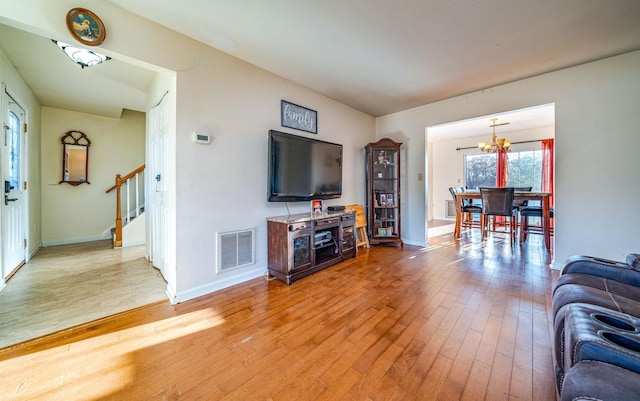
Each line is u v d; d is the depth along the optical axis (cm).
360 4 186
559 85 295
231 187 259
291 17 200
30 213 351
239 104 264
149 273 287
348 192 427
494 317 193
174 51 217
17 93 297
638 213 258
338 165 380
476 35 226
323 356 150
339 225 332
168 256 245
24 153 326
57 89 346
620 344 83
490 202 437
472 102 365
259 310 206
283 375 135
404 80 321
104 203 482
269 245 285
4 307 208
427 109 417
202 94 235
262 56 261
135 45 196
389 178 444
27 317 192
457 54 258
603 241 274
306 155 325
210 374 136
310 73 300
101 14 182
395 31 219
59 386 127
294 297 230
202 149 236
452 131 619
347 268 313
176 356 150
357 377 133
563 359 109
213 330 177
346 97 382
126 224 460
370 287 253
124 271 294
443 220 734
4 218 259
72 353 152
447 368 139
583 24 210
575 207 288
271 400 119
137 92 352
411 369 139
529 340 164
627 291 136
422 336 169
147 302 219
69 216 447
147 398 120
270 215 298
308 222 283
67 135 441
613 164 268
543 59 270
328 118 381
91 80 314
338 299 226
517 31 220
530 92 314
